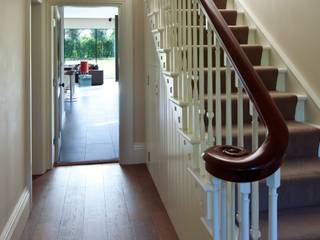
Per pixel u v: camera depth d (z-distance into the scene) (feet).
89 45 55.88
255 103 4.33
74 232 9.34
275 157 3.52
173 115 9.53
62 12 19.67
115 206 11.10
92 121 25.79
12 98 8.70
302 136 8.23
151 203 11.40
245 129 8.16
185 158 8.32
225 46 5.39
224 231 4.61
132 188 12.73
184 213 8.55
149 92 14.23
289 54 10.13
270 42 10.95
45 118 14.49
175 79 8.89
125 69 15.35
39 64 14.03
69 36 54.65
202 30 6.79
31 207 10.68
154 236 9.21
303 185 7.25
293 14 9.86
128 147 15.69
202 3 6.42
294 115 9.34
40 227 9.60
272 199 3.77
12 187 8.63
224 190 4.52
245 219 3.85
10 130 8.48
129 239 9.03
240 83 5.01
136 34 15.38
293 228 6.39
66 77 36.52
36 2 13.56
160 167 11.88
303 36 9.45
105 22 52.70
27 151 10.36
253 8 12.10
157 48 11.35
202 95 6.95
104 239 9.00
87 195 12.00
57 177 13.84
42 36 14.02
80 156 16.87
